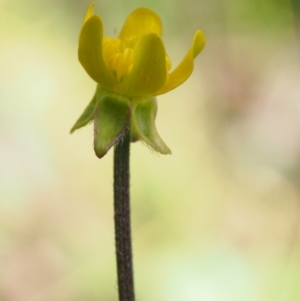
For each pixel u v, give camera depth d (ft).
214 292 1.32
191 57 0.85
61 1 1.89
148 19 0.90
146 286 1.32
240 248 1.41
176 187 1.52
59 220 1.47
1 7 1.85
